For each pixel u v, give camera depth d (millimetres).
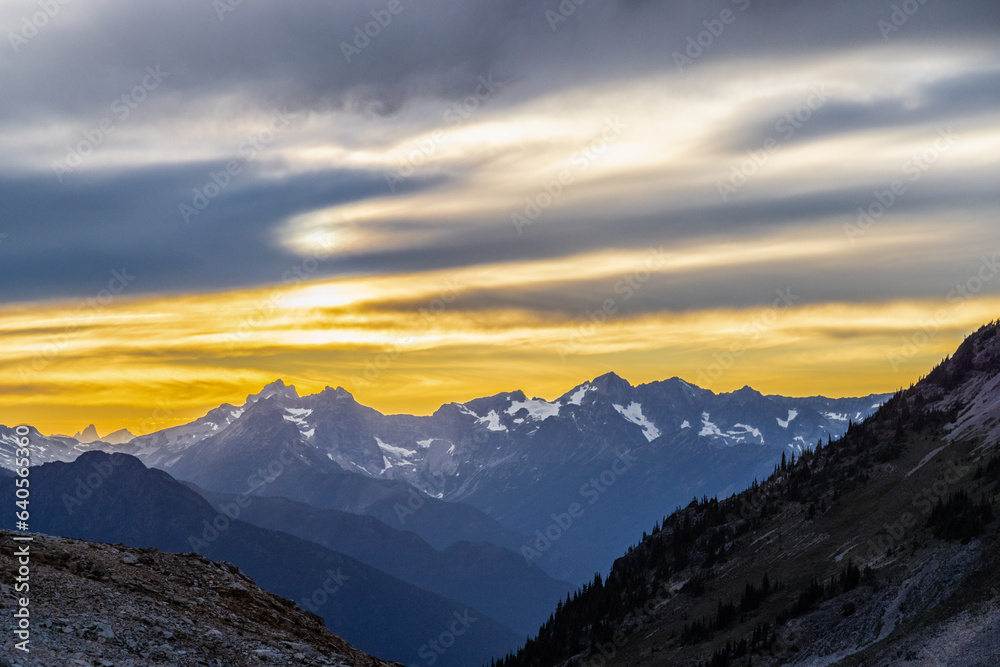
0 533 50531
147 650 40938
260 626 51969
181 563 57469
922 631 112062
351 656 55500
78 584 45938
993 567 117688
